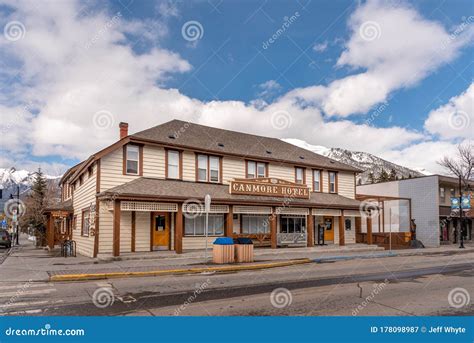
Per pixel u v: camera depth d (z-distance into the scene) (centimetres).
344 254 2384
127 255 1886
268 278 1379
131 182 2053
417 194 3488
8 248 3216
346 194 3188
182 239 2223
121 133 2434
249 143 2852
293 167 2870
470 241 3866
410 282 1270
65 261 1836
